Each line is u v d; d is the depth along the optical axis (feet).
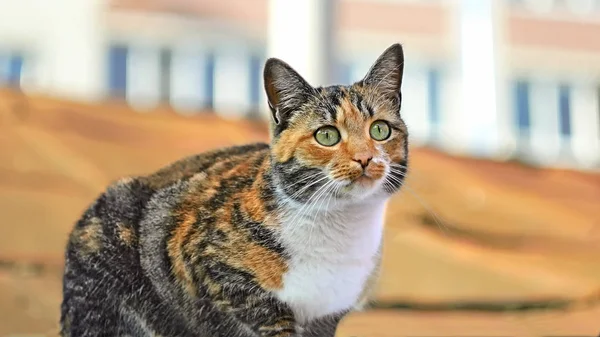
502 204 5.17
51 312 4.01
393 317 4.22
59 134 4.99
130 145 5.01
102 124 5.17
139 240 3.35
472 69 7.71
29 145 4.87
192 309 3.29
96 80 6.96
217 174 3.40
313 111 3.27
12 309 4.00
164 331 3.34
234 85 7.39
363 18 7.68
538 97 7.93
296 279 3.22
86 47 6.94
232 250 3.21
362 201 3.22
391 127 3.31
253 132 5.42
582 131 7.98
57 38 6.88
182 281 3.28
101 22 7.01
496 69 7.75
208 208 3.28
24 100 5.21
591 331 4.15
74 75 6.89
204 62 7.34
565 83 8.04
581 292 4.52
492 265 4.68
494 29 7.79
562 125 7.95
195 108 5.74
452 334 4.05
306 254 3.21
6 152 4.80
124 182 3.48
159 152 4.99
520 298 4.48
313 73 5.95
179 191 3.38
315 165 3.23
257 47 7.45
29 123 5.02
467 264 4.65
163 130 5.24
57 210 4.55
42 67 6.82
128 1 7.11
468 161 5.71
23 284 4.16
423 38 7.76
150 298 3.33
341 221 3.22
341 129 3.25
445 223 4.92
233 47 7.40
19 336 3.86
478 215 5.00
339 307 3.31
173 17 7.26
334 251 3.23
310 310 3.27
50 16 6.86
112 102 5.50
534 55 7.93
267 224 3.21
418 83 7.73
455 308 4.36
